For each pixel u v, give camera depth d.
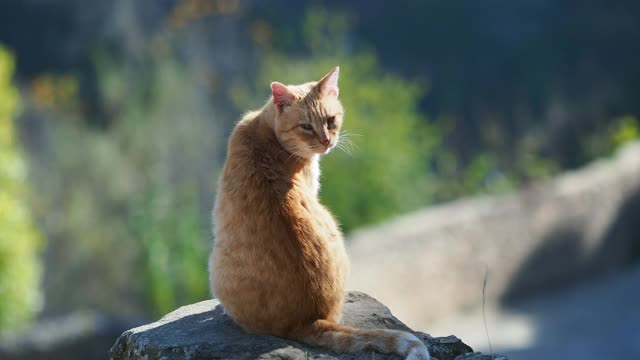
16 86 23.30
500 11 32.09
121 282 16.61
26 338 12.15
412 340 5.26
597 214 18.23
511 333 15.13
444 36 31.30
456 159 24.38
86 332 12.30
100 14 26.19
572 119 28.55
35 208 17.33
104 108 21.75
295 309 5.51
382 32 31.02
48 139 19.39
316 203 5.82
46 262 16.94
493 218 16.38
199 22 25.53
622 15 32.06
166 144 19.11
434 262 15.23
